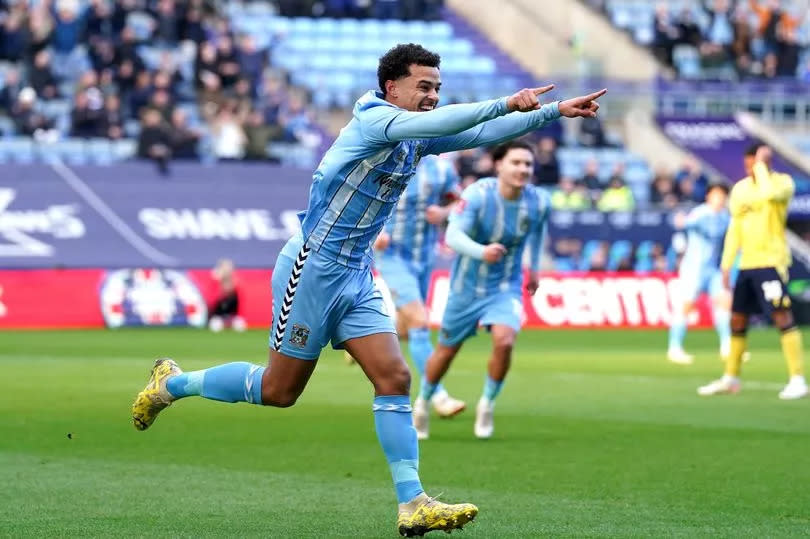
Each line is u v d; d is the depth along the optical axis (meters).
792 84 117.19
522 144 35.19
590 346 75.12
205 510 24.42
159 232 93.88
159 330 86.00
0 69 105.50
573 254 98.19
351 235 21.70
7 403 43.31
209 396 23.38
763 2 127.62
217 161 97.44
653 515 24.06
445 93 110.12
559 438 35.78
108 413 40.56
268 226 96.00
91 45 103.19
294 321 21.98
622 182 102.81
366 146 20.84
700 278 65.69
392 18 121.44
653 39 124.44
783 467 30.28
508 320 35.44
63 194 93.44
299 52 116.81
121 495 26.11
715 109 116.31
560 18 117.62
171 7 108.75
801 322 99.00
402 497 21.53
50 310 87.56
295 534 22.02
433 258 42.69
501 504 25.31
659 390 49.97
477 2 124.00
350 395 47.03
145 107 101.75
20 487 27.05
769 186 47.81
